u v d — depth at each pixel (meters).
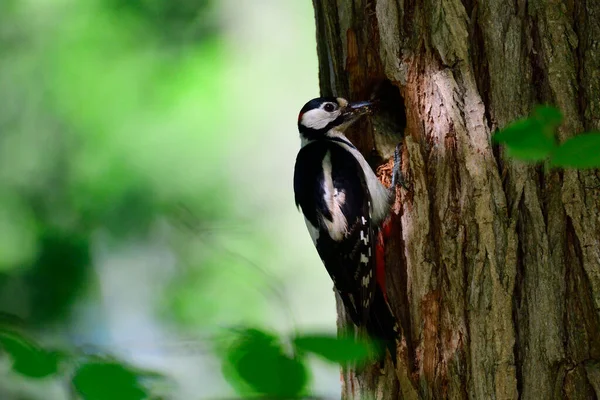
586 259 8.37
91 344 6.63
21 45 19.03
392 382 9.54
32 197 18.77
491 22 8.91
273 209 19.56
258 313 19.17
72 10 19.14
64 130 18.75
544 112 5.71
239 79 19.78
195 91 19.02
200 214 18.72
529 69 8.73
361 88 10.84
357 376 9.88
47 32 19.09
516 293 8.61
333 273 10.79
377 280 10.11
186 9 19.59
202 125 18.91
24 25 19.09
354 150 11.31
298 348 5.70
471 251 8.81
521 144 5.61
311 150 11.52
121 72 18.94
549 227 8.50
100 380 5.88
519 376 8.55
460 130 9.00
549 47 8.63
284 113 19.88
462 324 8.84
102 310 18.94
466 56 9.05
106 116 18.72
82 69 18.88
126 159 18.61
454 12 9.14
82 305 18.77
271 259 19.64
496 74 8.88
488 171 8.80
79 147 18.70
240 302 19.16
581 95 8.54
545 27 8.66
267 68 20.08
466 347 8.81
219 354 5.92
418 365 9.24
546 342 8.45
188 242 19.05
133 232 18.83
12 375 5.95
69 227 18.70
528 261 8.57
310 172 11.28
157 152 18.69
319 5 11.17
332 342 5.70
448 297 8.95
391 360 9.55
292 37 20.34
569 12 8.65
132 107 18.78
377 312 9.93
